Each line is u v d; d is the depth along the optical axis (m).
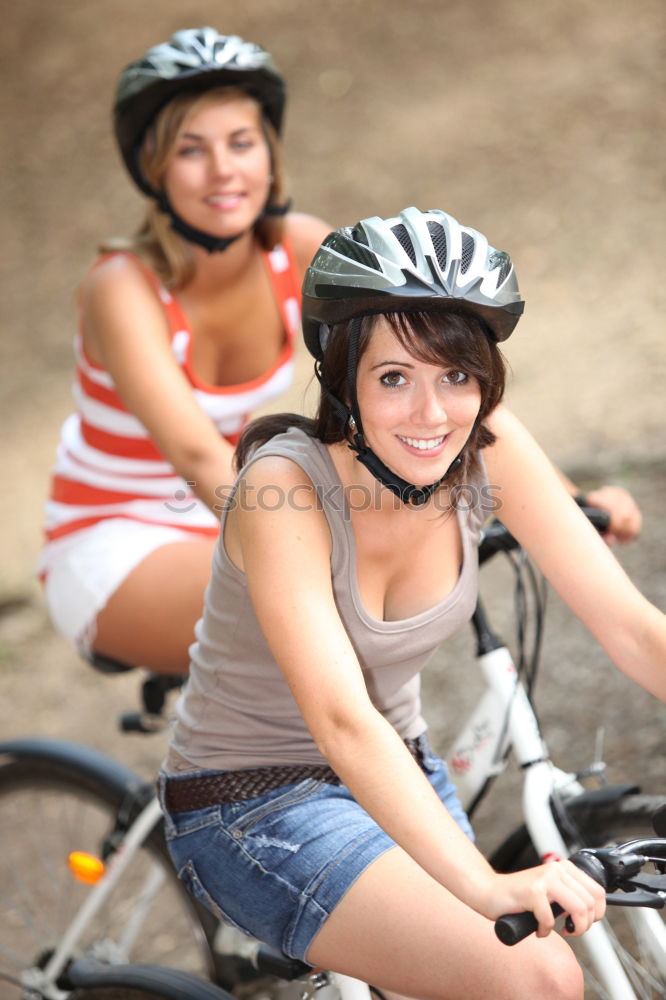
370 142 15.03
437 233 2.82
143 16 19.09
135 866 6.27
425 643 3.17
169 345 4.77
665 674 3.10
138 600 4.57
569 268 11.58
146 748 7.27
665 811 2.72
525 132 14.35
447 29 17.17
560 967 2.80
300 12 18.31
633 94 14.56
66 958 4.73
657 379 9.39
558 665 6.77
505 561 7.86
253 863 3.14
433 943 2.85
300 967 3.30
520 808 5.89
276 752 3.27
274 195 4.96
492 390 2.92
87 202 15.43
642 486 8.02
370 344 2.78
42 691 8.08
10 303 13.76
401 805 2.52
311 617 2.80
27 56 18.84
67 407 11.61
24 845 6.55
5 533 9.89
